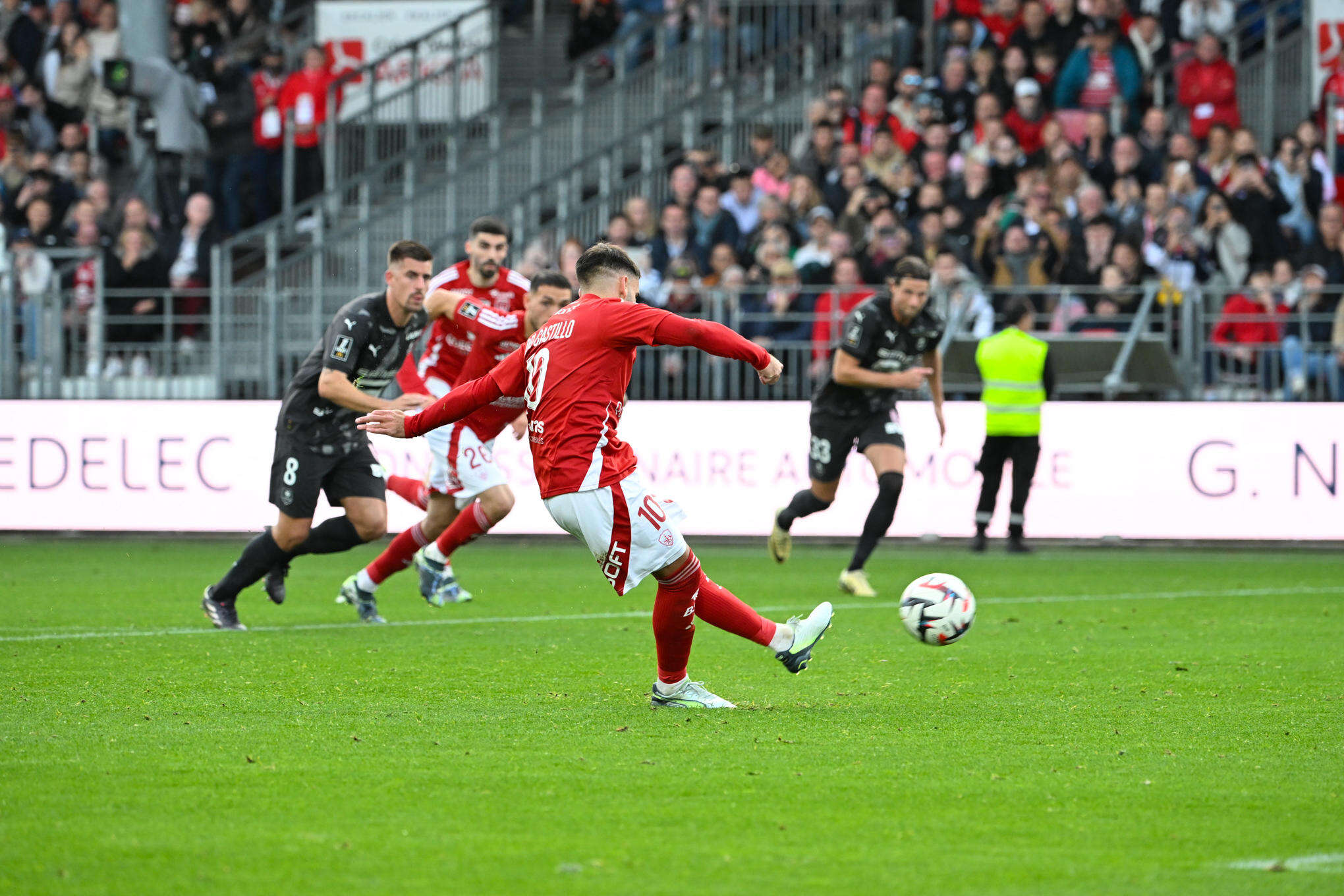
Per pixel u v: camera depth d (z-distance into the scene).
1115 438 51.06
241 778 17.08
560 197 69.62
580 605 36.00
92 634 29.83
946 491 51.59
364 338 28.70
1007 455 48.34
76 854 13.99
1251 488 50.25
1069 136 65.81
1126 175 61.78
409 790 16.53
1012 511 48.22
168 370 56.88
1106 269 54.25
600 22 75.56
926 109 64.44
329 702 22.17
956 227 59.16
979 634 30.56
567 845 14.39
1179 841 14.66
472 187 72.81
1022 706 21.98
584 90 74.50
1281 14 70.31
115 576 41.84
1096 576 43.31
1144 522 50.88
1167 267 57.88
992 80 65.88
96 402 54.72
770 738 19.48
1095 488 51.12
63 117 75.69
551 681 24.19
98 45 75.19
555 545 54.00
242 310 56.97
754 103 71.38
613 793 16.41
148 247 61.44
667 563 20.95
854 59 70.06
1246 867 13.77
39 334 57.12
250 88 72.75
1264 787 16.84
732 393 53.91
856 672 25.44
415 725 20.33
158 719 20.70
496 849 14.23
